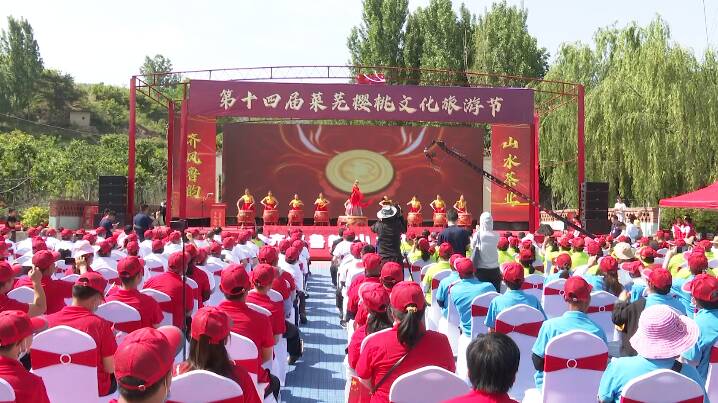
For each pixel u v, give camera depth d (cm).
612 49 2969
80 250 858
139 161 4481
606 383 372
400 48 4119
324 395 701
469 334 656
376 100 2083
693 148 2455
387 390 388
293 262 937
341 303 1059
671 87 2478
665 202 1939
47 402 358
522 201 2588
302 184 2872
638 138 2511
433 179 2912
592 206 2117
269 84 2069
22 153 3700
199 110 2070
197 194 2555
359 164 2894
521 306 557
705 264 682
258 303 567
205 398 326
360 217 2428
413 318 387
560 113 2870
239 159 2856
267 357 483
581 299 477
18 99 6850
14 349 347
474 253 877
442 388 357
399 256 1001
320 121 3950
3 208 3125
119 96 7675
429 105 2083
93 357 454
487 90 2092
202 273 748
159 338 264
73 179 3716
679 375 347
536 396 488
